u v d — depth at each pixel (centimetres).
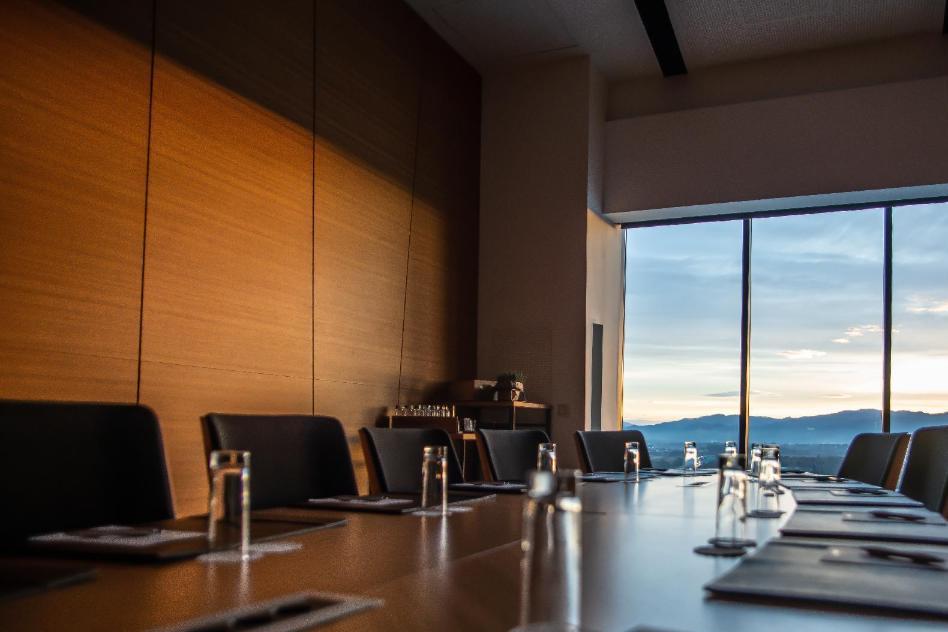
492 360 727
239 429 227
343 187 563
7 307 331
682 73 733
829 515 191
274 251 494
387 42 621
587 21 660
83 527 171
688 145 713
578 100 721
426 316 661
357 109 582
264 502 228
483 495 237
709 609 91
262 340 481
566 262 711
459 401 669
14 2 338
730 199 695
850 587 99
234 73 466
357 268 575
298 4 523
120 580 106
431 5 646
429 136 675
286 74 511
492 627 82
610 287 757
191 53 434
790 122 682
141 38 403
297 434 246
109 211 381
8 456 160
